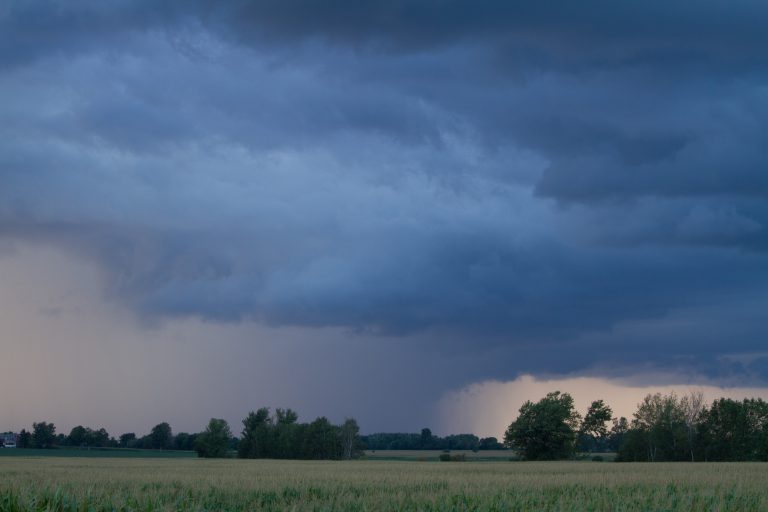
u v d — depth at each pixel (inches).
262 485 1178.0
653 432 4574.3
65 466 2652.6
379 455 6879.9
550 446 4601.4
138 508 795.4
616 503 914.7
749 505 910.4
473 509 875.4
